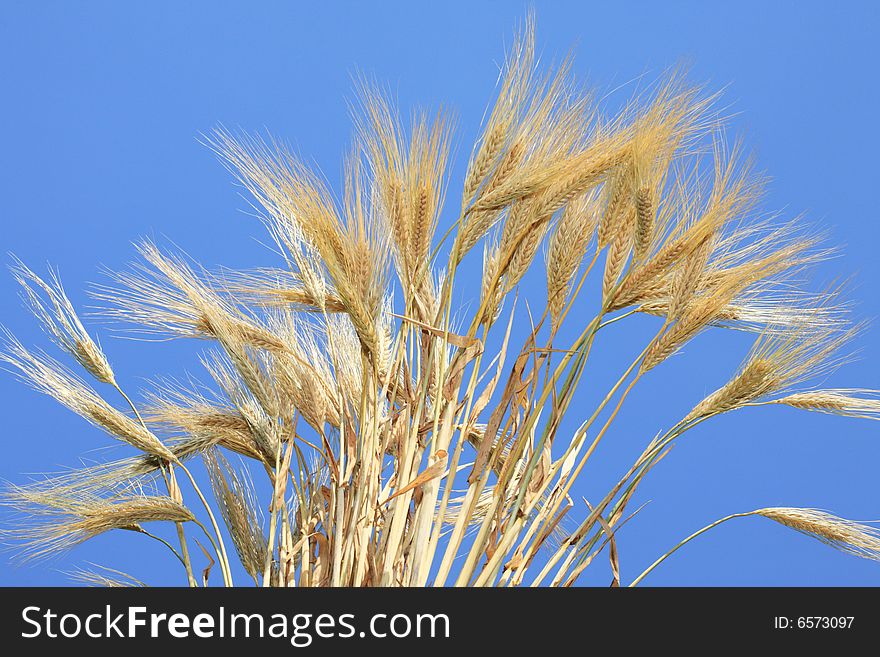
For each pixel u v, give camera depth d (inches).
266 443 137.7
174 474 140.1
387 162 134.3
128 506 132.7
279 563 134.0
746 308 140.2
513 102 134.7
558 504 130.3
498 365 140.6
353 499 129.9
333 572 125.5
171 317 140.5
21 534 130.4
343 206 128.3
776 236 139.0
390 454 144.5
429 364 133.7
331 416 142.5
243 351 132.2
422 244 134.0
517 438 139.9
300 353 144.2
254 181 130.6
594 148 131.1
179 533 134.6
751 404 136.3
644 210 124.5
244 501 143.4
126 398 137.5
